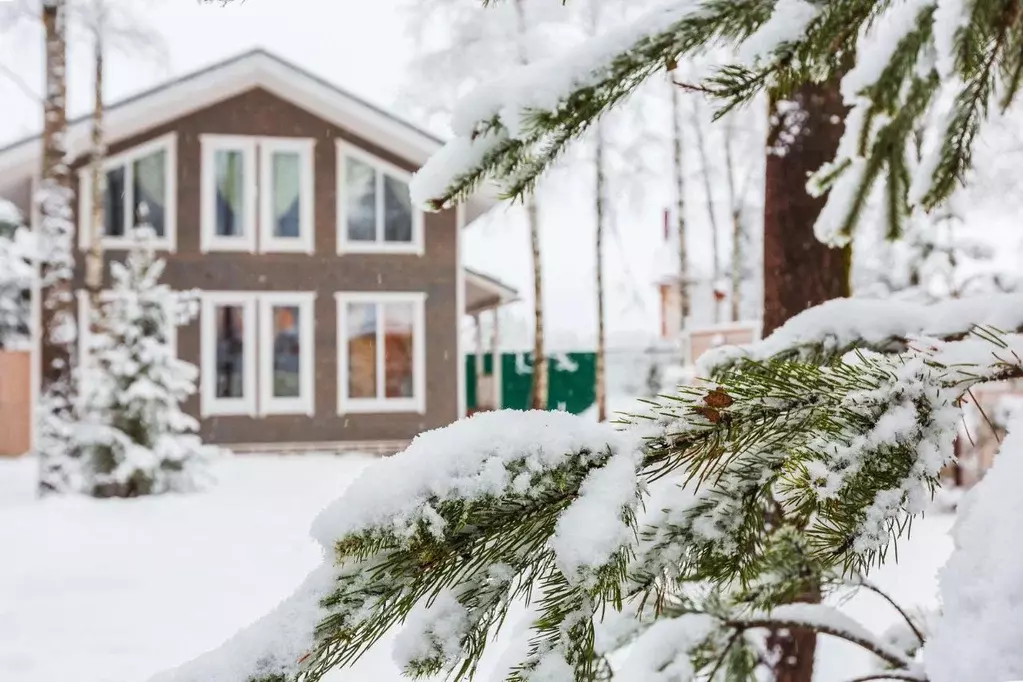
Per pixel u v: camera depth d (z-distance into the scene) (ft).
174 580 17.93
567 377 70.85
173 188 45.96
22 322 58.34
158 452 30.58
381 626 2.71
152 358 31.19
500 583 2.84
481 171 3.98
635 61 3.92
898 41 5.76
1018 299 4.06
